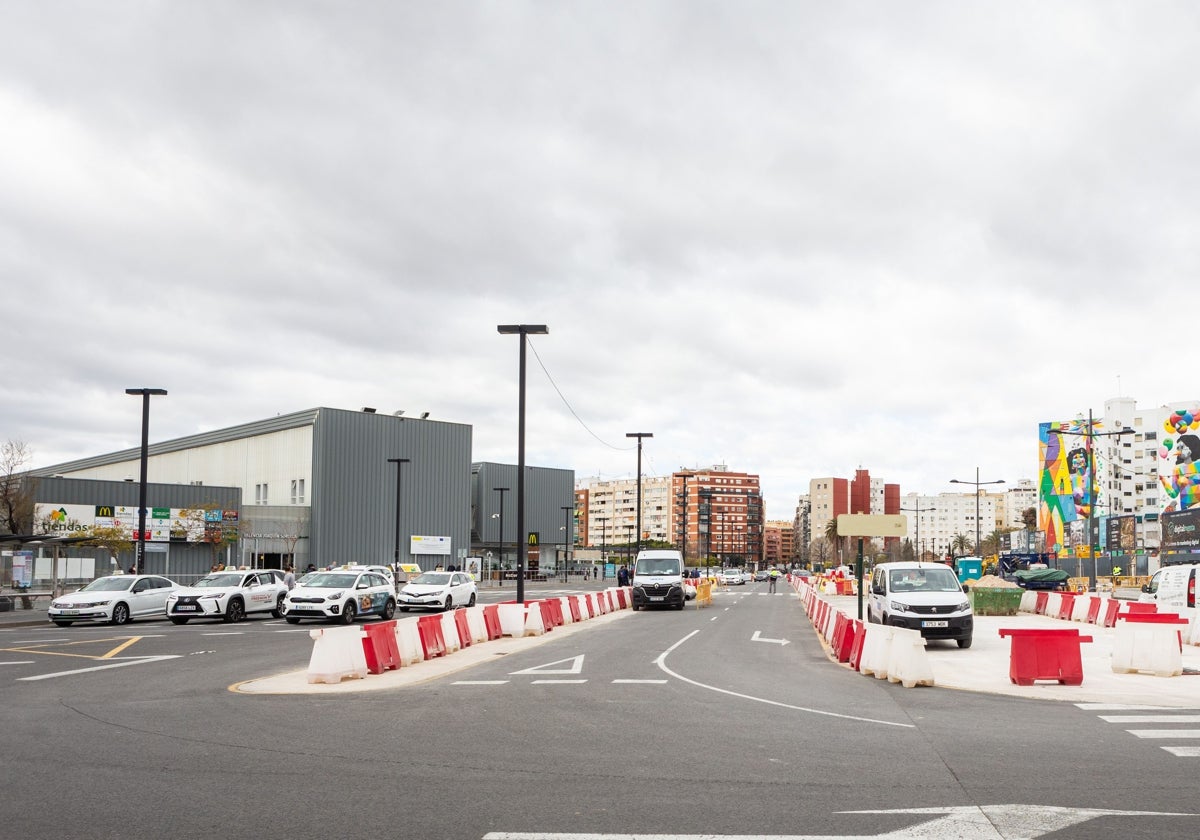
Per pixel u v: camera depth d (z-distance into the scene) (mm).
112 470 104438
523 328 33031
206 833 6602
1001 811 7176
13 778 8375
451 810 7215
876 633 17125
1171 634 16891
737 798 7594
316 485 76188
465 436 86500
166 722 11602
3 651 21922
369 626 17078
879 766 8898
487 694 14359
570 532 108812
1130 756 9438
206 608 31609
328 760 9172
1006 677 16812
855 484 182375
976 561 54250
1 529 58469
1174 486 111375
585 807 7305
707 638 26000
